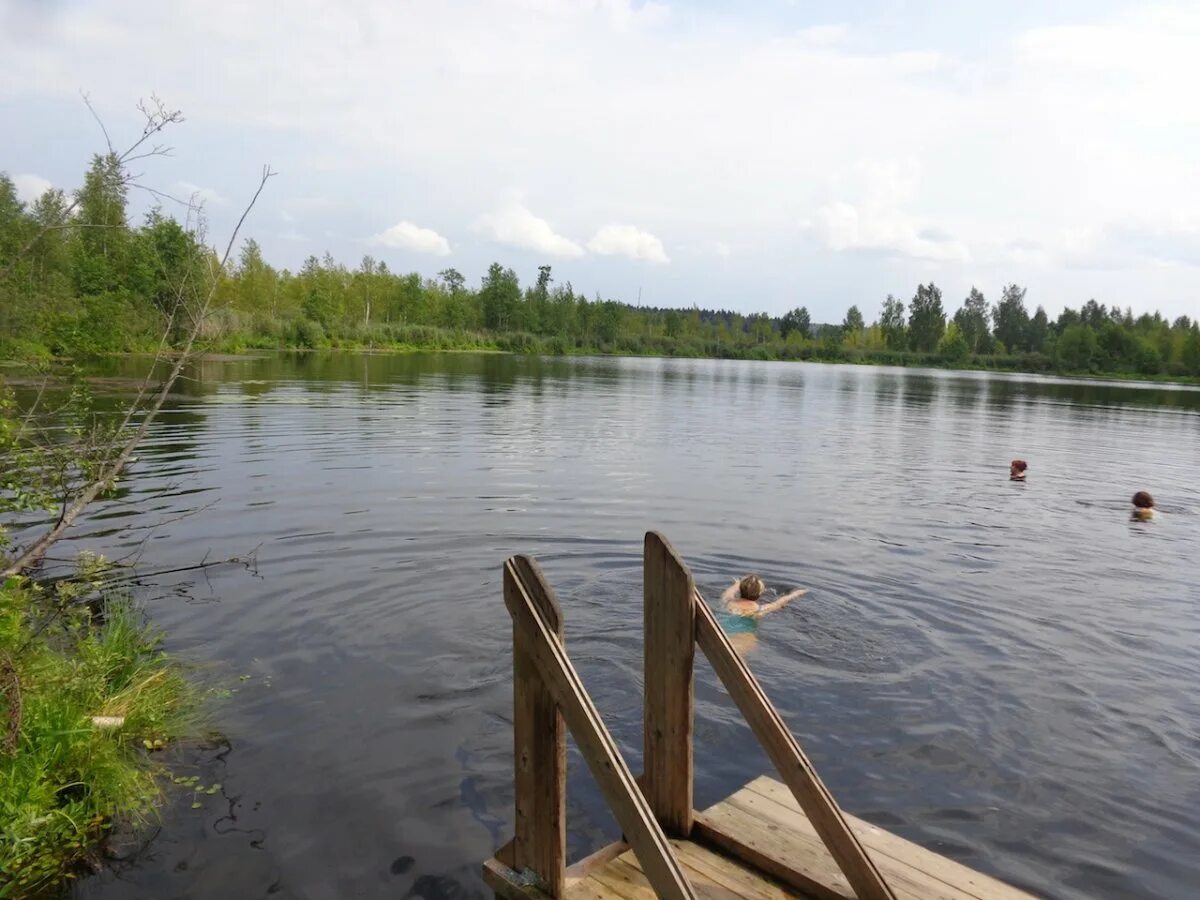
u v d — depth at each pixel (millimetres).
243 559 9312
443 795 4980
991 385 58750
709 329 121688
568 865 4246
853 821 4617
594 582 9031
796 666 6941
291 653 6914
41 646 5836
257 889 4129
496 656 6949
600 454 17906
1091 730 5996
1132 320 109000
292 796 4926
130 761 5234
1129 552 11188
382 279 85000
